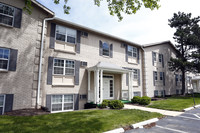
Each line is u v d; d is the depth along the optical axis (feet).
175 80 75.41
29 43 29.35
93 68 36.68
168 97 62.39
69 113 25.02
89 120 20.16
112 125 18.31
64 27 36.94
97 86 35.19
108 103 34.19
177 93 75.41
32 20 30.45
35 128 15.99
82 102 37.35
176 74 77.51
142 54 58.13
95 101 35.35
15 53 27.27
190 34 68.39
